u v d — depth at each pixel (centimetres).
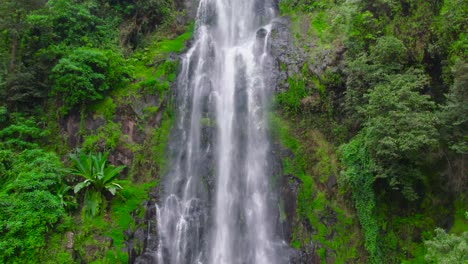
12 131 1331
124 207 1267
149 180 1384
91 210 1198
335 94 1493
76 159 1256
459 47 1231
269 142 1488
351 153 1291
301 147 1452
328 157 1399
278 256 1271
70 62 1385
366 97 1293
